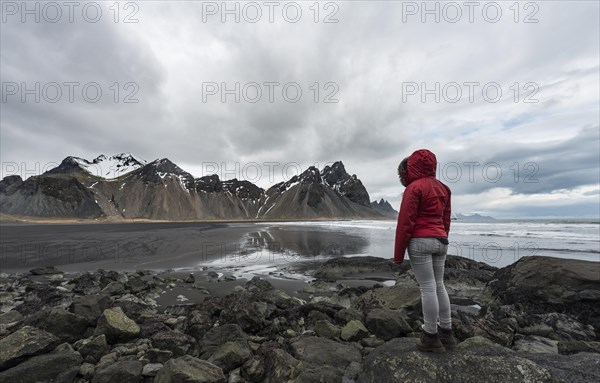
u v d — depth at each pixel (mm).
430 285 4117
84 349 5582
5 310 9359
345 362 5102
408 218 3969
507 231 50375
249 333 6797
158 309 9523
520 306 9125
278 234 48750
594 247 28031
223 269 18062
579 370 3660
